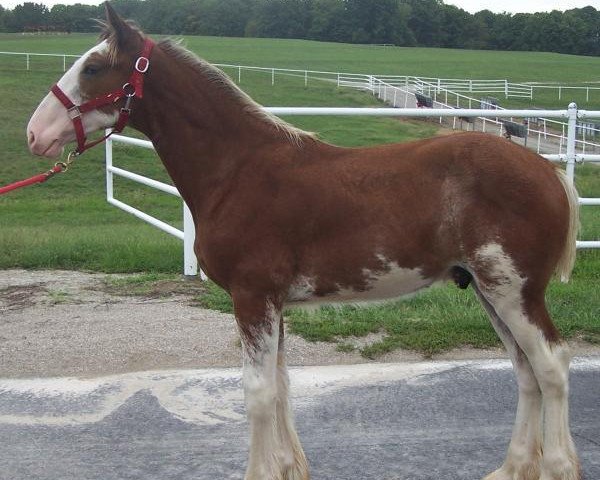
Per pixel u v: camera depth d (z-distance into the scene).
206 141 3.65
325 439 4.14
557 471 3.39
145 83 3.66
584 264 7.57
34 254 8.05
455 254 3.45
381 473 3.77
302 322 5.83
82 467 3.83
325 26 79.31
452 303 6.28
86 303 6.46
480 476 3.75
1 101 26.09
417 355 5.36
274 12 78.50
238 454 3.97
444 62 55.72
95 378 4.93
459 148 3.42
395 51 65.62
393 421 4.36
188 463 3.87
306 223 3.44
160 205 16.17
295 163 3.53
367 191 3.44
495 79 44.66
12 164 19.75
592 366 5.14
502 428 4.27
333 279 3.49
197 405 4.55
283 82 35.34
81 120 3.64
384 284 3.51
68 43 52.31
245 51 55.22
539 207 3.33
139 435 4.18
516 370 3.66
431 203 3.39
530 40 80.88
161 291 6.82
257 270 3.46
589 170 17.17
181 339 5.53
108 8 3.59
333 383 4.86
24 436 4.16
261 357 3.48
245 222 3.47
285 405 3.67
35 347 5.39
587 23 80.94
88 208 15.82
